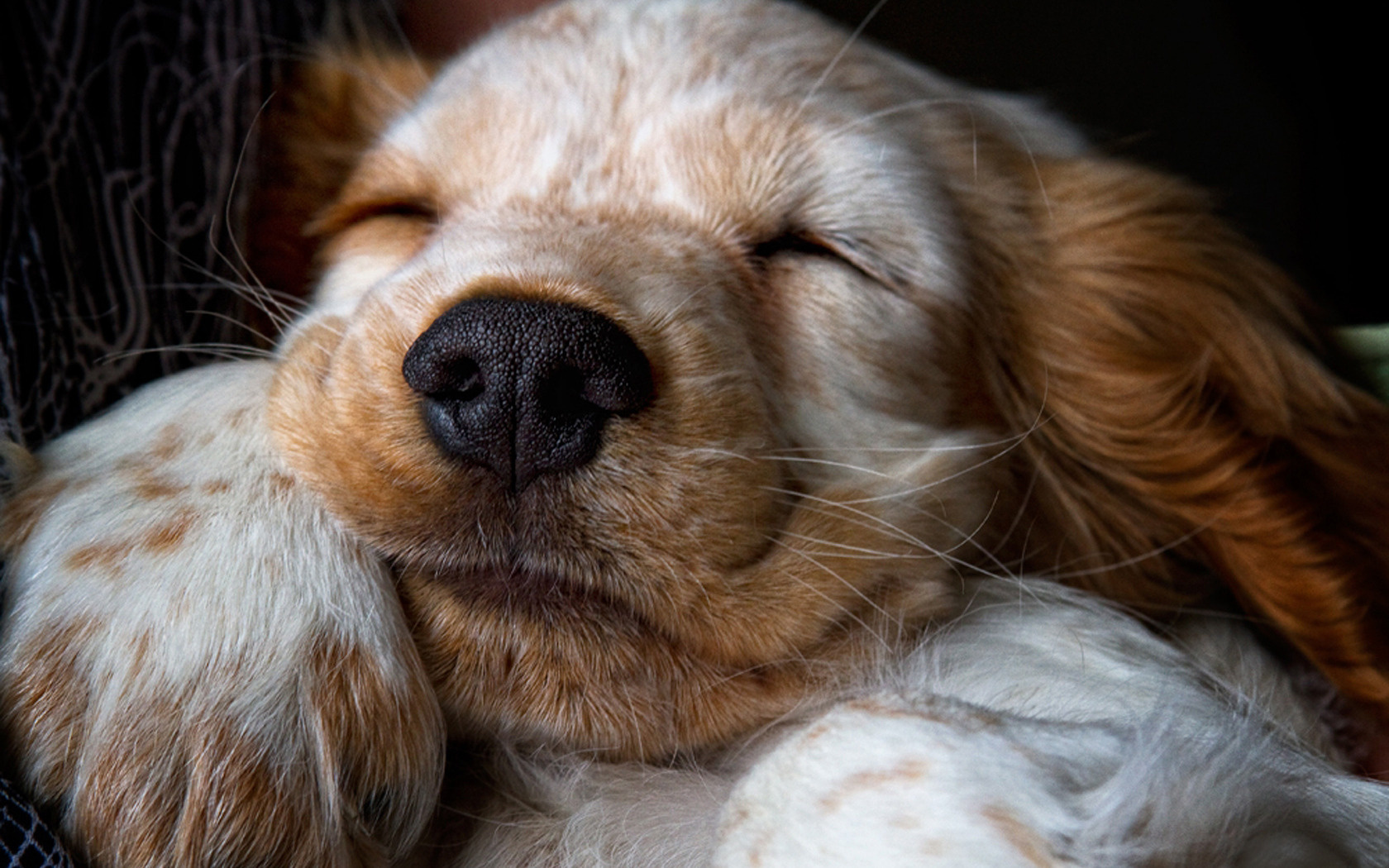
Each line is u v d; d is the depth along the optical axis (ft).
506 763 0.88
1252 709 0.87
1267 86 1.77
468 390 0.79
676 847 0.83
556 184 0.95
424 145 0.99
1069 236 1.07
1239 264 1.13
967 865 0.71
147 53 1.00
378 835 0.82
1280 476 1.04
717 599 0.82
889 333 0.96
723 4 1.03
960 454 0.96
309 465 0.83
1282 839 0.74
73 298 0.93
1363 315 1.70
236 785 0.78
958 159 1.05
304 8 1.16
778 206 0.94
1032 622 0.94
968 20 1.76
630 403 0.80
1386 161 1.69
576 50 0.98
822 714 0.78
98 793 0.78
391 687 0.81
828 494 0.88
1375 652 1.00
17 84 0.92
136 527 0.83
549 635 0.81
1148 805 0.72
